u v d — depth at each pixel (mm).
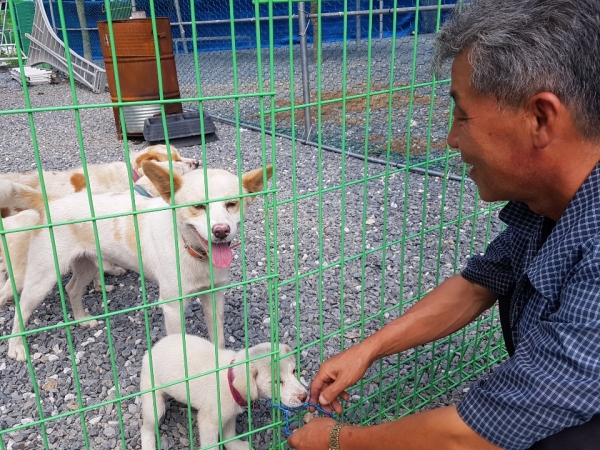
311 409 2066
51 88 13430
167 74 7965
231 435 2432
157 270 2994
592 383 1177
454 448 1407
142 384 2449
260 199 5527
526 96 1237
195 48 1376
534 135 1288
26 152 7941
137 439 2514
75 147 8164
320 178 1898
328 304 3578
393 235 4625
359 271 4012
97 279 3898
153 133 7617
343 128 1920
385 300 3629
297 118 8445
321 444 1748
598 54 1160
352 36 9344
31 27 14750
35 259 3145
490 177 1449
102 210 3158
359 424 2502
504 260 1925
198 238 2766
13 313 3662
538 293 1470
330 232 4723
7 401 2766
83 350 3170
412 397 2717
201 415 2324
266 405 2674
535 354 1310
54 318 3537
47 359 3098
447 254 4246
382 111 8445
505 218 1790
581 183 1344
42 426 1575
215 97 1458
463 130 1421
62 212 3121
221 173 2805
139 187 3559
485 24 1272
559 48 1171
